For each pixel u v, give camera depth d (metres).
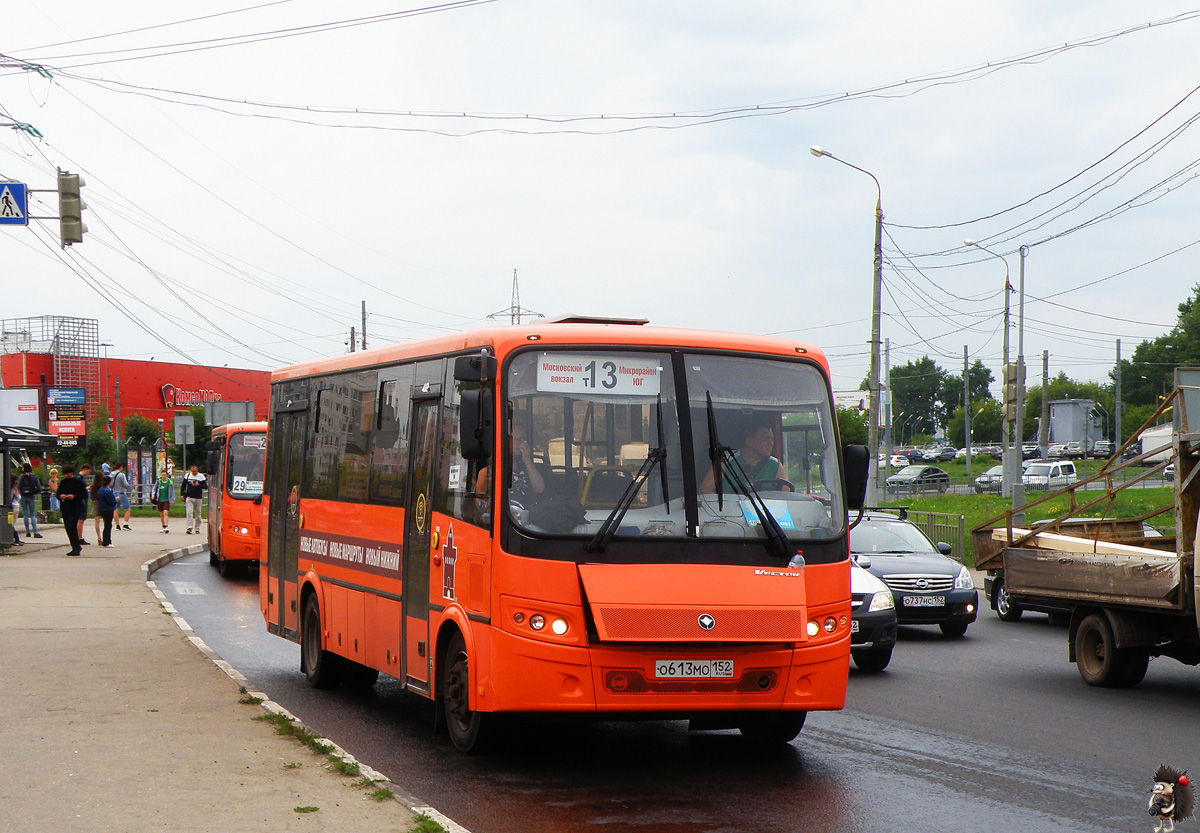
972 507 46.53
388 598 10.04
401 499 9.85
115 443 71.75
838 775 8.22
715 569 7.97
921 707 11.25
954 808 7.28
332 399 11.94
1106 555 12.66
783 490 8.38
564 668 7.68
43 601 18.00
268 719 9.34
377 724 10.09
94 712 9.62
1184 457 11.80
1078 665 13.09
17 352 82.44
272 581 13.73
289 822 6.39
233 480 25.12
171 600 20.17
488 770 8.30
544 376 8.17
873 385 31.41
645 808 7.23
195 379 88.94
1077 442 93.50
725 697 7.85
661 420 8.23
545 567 7.78
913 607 17.08
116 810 6.64
